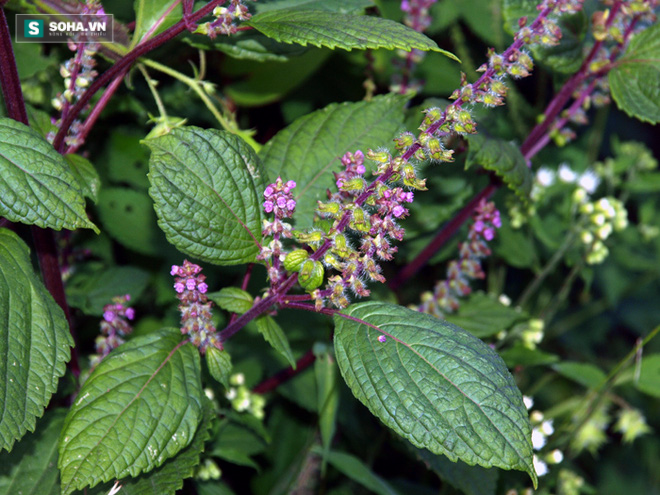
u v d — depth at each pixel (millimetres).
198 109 628
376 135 500
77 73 468
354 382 411
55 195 400
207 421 458
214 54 607
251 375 604
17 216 397
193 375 430
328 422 533
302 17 438
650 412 921
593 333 935
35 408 406
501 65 423
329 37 421
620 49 542
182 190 421
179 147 421
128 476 446
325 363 539
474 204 576
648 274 892
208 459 542
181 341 439
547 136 570
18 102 446
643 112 527
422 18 598
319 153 496
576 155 836
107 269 601
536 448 577
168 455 411
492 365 407
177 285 432
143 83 613
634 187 806
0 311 405
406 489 628
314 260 424
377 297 579
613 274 889
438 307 580
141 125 625
